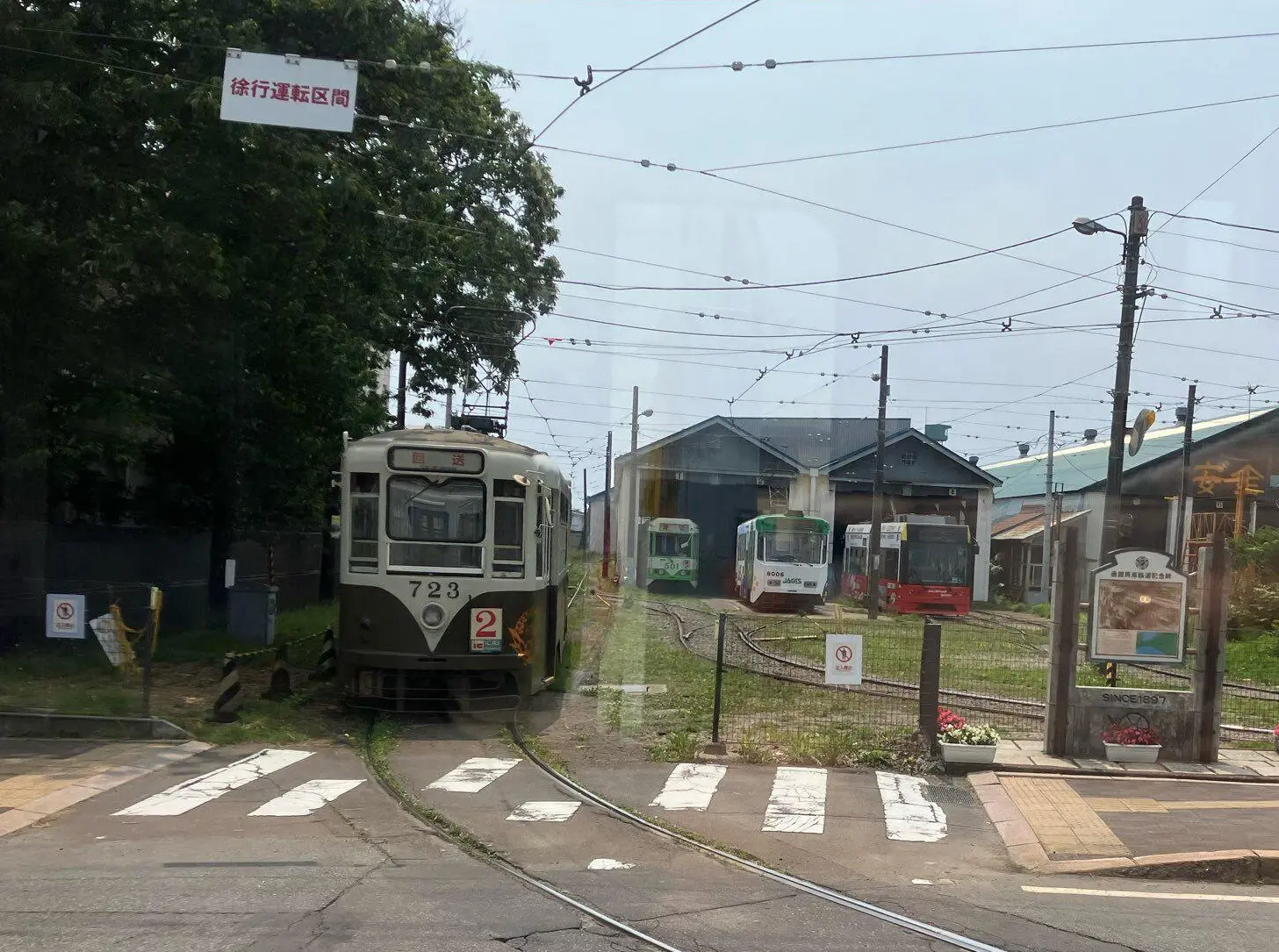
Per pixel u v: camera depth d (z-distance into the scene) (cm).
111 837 745
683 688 1489
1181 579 1092
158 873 654
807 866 705
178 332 1544
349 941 537
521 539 1294
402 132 1650
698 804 872
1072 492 4222
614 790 916
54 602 1223
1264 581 2409
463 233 2195
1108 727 1070
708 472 3016
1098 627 1094
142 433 1844
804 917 595
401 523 1267
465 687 1273
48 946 524
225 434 1920
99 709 1159
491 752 1069
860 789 946
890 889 660
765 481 3141
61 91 1305
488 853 713
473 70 1933
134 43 1421
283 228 1496
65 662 1538
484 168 2205
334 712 1287
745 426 3044
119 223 1414
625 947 538
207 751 1048
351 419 2036
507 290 2278
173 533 2116
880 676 1669
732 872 684
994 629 2567
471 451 1286
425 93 1647
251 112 1045
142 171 1428
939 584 3167
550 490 1384
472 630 1258
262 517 2139
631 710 1310
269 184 1412
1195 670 1075
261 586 1964
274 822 789
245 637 1862
